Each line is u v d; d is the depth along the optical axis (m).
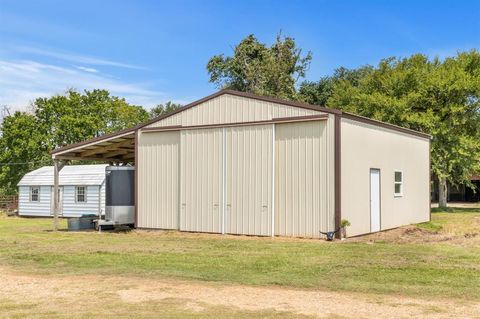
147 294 8.06
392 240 15.26
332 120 15.31
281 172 16.25
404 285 8.66
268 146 16.50
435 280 9.05
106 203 20.20
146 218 19.45
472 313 6.77
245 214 16.89
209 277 9.55
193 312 6.90
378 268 10.28
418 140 21.83
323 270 10.15
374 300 7.57
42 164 44.44
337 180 15.14
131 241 15.72
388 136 18.83
